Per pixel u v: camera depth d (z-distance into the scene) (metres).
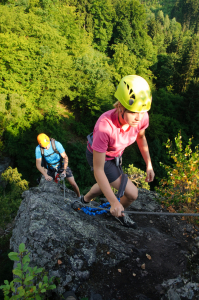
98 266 2.24
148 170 2.40
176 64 60.97
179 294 2.04
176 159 4.07
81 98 31.41
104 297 2.01
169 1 167.88
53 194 3.40
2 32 26.52
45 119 27.03
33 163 25.14
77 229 2.51
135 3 54.62
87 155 2.33
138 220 3.38
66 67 28.31
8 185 20.98
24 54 26.19
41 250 2.22
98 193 2.72
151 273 2.26
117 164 2.13
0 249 15.70
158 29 79.69
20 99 24.23
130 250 2.47
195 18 125.12
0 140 23.89
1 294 7.85
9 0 35.19
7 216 17.25
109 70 38.88
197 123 41.72
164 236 2.92
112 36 58.41
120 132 1.81
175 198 3.81
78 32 38.91
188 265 2.35
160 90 44.62
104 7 55.50
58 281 2.06
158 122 35.44
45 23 30.84
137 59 48.09
